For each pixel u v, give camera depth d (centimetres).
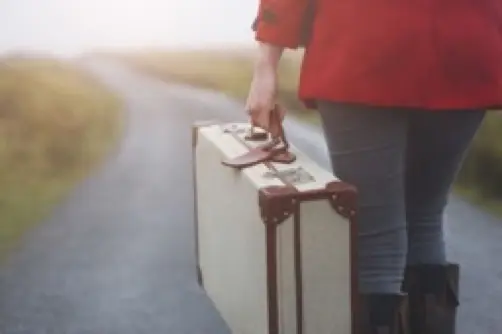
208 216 185
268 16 143
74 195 222
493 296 214
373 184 143
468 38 135
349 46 135
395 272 147
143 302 211
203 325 202
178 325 202
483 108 139
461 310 210
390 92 134
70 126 220
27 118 218
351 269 136
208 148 178
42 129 219
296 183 137
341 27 137
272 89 146
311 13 145
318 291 136
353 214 134
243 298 154
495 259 224
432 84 134
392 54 133
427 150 150
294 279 134
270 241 132
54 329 202
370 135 140
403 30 133
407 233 160
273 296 134
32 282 217
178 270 222
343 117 141
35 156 220
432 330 162
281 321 136
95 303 210
